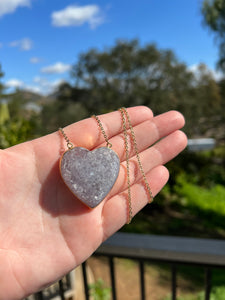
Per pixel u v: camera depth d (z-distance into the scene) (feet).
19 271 0.29
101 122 0.39
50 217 0.33
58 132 0.37
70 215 0.33
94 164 0.36
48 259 0.30
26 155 0.35
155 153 0.40
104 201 0.37
